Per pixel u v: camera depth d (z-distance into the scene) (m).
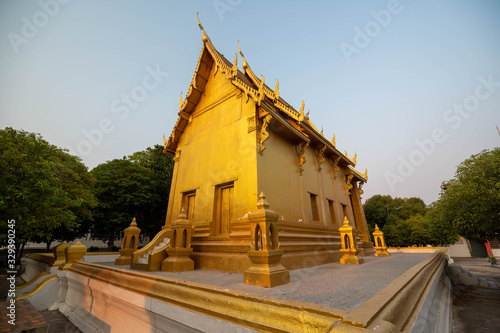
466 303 9.48
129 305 4.50
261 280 4.18
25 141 8.57
